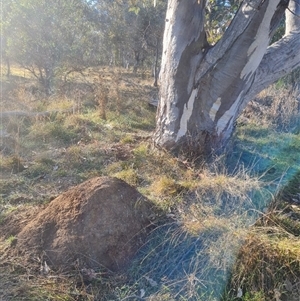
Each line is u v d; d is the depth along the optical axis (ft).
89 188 9.15
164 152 14.70
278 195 11.25
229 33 13.02
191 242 8.51
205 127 14.55
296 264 7.84
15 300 6.84
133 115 23.35
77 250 8.05
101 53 47.42
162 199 10.80
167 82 14.42
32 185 12.21
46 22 30.30
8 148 15.43
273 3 12.25
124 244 8.48
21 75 45.09
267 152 16.88
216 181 10.90
